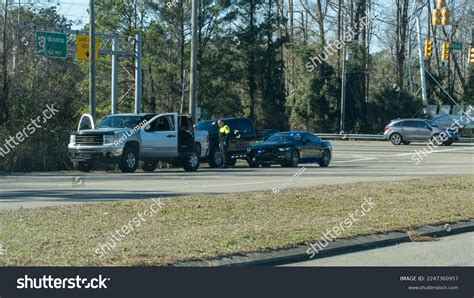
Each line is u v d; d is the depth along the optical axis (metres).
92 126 26.47
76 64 47.28
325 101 65.44
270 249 10.29
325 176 24.19
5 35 31.14
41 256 9.23
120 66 58.38
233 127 31.97
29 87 31.19
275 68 67.12
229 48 64.38
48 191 17.89
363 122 65.62
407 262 10.39
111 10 56.28
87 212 12.98
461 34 73.94
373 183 20.00
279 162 30.53
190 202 14.70
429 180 21.22
